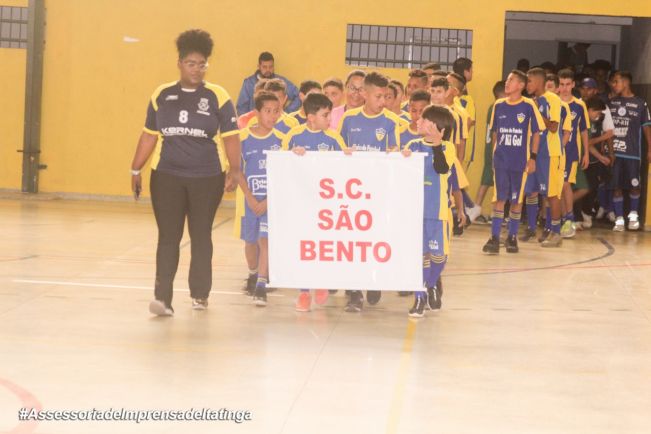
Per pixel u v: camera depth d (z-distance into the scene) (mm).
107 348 6488
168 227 7574
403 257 7781
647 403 5680
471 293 9188
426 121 7801
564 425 5207
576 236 14234
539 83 12844
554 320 8039
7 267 9469
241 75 16188
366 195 7758
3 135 16219
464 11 16000
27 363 6031
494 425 5156
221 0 16125
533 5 15922
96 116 16234
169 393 5516
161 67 16203
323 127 8000
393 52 16109
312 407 5348
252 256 8609
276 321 7590
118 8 16141
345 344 6895
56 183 16328
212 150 7578
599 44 20281
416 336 7250
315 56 16141
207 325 7328
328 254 7828
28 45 15930
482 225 15328
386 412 5305
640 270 10977
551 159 12750
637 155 15109
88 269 9602
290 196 7812
